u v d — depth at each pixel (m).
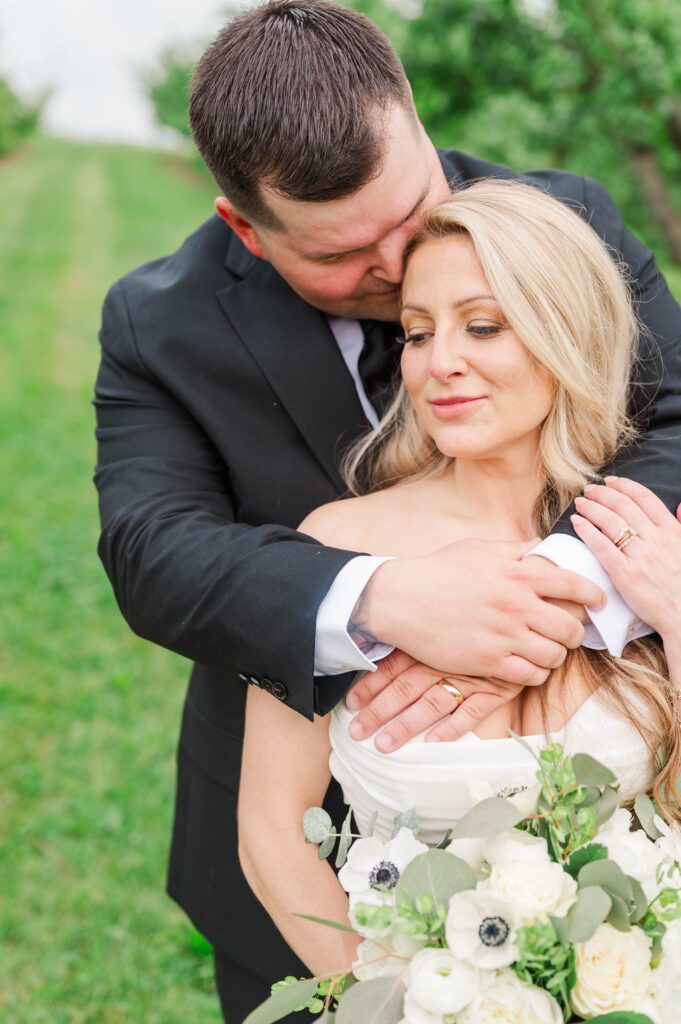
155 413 2.02
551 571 1.49
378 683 1.55
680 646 1.52
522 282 1.50
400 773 1.48
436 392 1.55
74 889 3.53
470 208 1.53
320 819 1.37
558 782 1.23
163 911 3.45
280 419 1.97
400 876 1.25
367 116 1.60
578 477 1.64
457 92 13.08
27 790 4.04
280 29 1.66
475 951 1.14
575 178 2.14
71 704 4.68
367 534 1.71
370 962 1.24
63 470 7.62
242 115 1.64
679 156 12.51
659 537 1.55
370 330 1.97
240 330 1.97
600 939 1.16
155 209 21.19
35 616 5.48
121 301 2.07
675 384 1.94
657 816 1.35
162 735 4.46
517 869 1.18
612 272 1.62
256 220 1.76
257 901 2.09
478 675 1.49
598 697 1.51
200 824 2.20
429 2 11.96
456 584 1.49
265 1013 1.24
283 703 1.62
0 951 3.28
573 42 11.40
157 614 1.72
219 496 1.99
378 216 1.65
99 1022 3.04
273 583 1.57
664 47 10.70
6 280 14.26
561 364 1.54
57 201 22.03
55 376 10.05
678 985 1.19
